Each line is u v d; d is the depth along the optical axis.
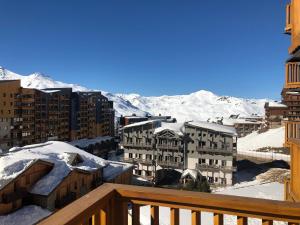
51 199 30.89
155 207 3.56
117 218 3.67
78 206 3.08
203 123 66.50
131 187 3.67
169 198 3.47
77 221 2.89
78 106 93.69
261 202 3.22
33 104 76.19
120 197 3.66
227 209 3.32
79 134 95.12
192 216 3.45
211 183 58.97
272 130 107.94
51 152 40.16
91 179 39.19
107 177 42.75
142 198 3.58
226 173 58.00
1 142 66.00
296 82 16.33
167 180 61.91
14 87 70.19
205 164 59.88
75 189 35.41
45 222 2.70
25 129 73.50
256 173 65.94
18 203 29.50
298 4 14.62
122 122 119.31
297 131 17.89
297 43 14.01
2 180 28.31
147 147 65.19
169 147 63.06
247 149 94.12
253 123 128.38
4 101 68.00
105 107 113.88
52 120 83.81
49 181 32.09
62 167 34.69
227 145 58.66
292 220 3.14
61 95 87.81
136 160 65.81
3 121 67.06
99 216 3.40
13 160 31.38
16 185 29.53
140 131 66.19
